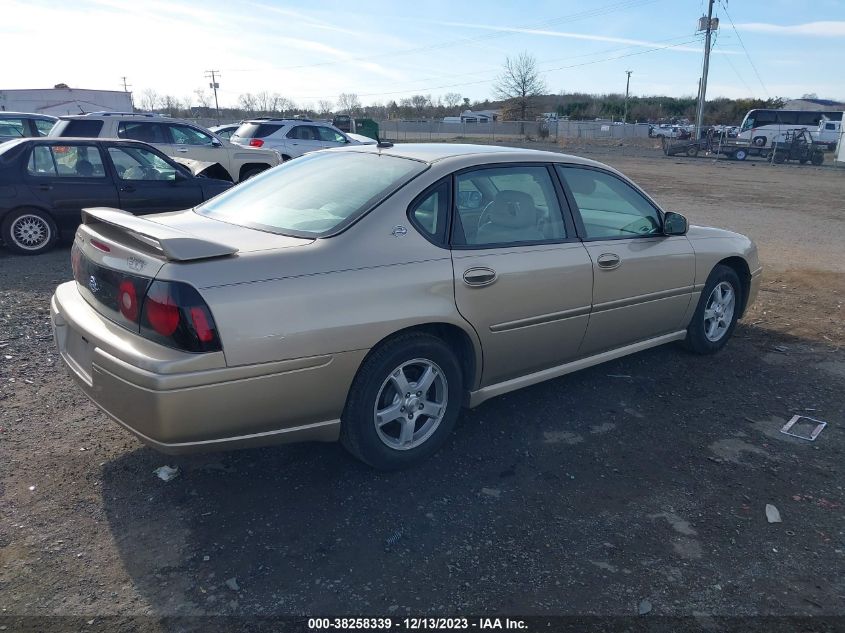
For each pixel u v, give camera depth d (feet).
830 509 11.37
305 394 10.36
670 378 16.79
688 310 17.06
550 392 15.74
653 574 9.61
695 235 17.12
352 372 10.75
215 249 9.85
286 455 12.51
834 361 18.30
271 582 9.21
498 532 10.44
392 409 11.65
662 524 10.80
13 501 10.76
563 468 12.42
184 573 9.34
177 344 9.37
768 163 124.98
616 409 14.96
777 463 12.84
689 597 9.18
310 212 11.86
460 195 12.45
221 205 13.44
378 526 10.50
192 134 46.80
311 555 9.78
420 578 9.37
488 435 13.57
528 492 11.59
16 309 20.43
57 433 12.94
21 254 28.25
